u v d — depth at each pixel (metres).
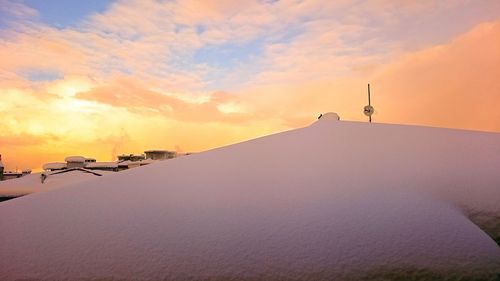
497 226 4.04
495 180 4.87
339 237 3.75
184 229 4.04
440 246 3.63
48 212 4.71
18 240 4.06
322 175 5.12
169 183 5.34
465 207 4.30
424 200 4.36
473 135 7.11
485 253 3.58
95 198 5.06
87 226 4.26
